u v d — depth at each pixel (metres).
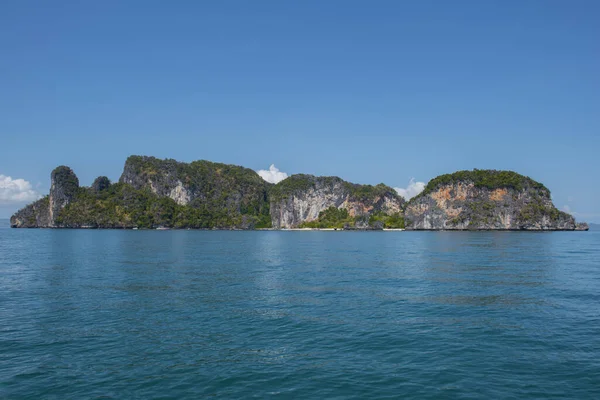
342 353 20.61
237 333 23.77
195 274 46.94
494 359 19.64
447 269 51.69
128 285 39.00
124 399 15.95
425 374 18.08
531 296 33.62
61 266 53.88
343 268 53.44
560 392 16.38
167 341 22.34
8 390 16.62
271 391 16.61
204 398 16.05
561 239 143.88
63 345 21.66
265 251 86.19
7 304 30.70
